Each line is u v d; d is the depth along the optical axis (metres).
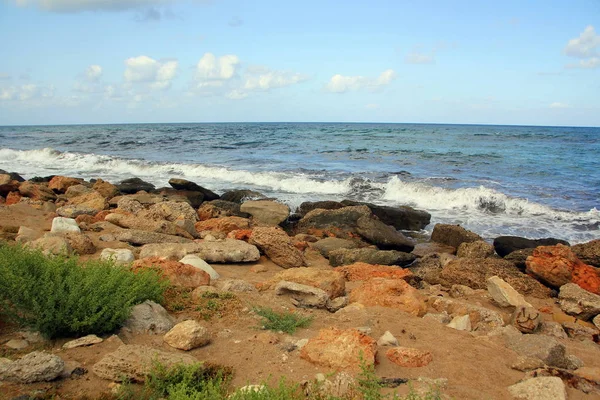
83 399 3.96
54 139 56.03
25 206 12.84
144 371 4.20
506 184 23.00
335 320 6.20
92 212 13.35
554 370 4.90
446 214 17.97
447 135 64.56
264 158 33.91
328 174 25.39
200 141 50.44
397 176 24.28
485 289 9.38
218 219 13.12
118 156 35.44
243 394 3.75
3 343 4.86
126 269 6.22
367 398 3.88
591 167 29.34
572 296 8.61
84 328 5.09
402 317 6.41
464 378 4.72
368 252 11.23
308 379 4.38
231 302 6.34
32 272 5.57
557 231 15.59
